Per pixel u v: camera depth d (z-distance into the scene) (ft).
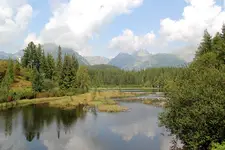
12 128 131.34
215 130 66.08
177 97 74.90
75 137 112.88
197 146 70.23
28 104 230.89
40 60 408.26
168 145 97.14
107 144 100.89
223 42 152.56
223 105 63.10
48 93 288.30
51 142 105.09
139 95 342.03
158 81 476.54
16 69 353.51
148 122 145.18
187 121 68.95
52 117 163.53
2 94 228.63
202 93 69.97
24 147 98.68
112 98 297.33
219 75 70.44
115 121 148.97
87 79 364.79
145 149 93.04
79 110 194.18
